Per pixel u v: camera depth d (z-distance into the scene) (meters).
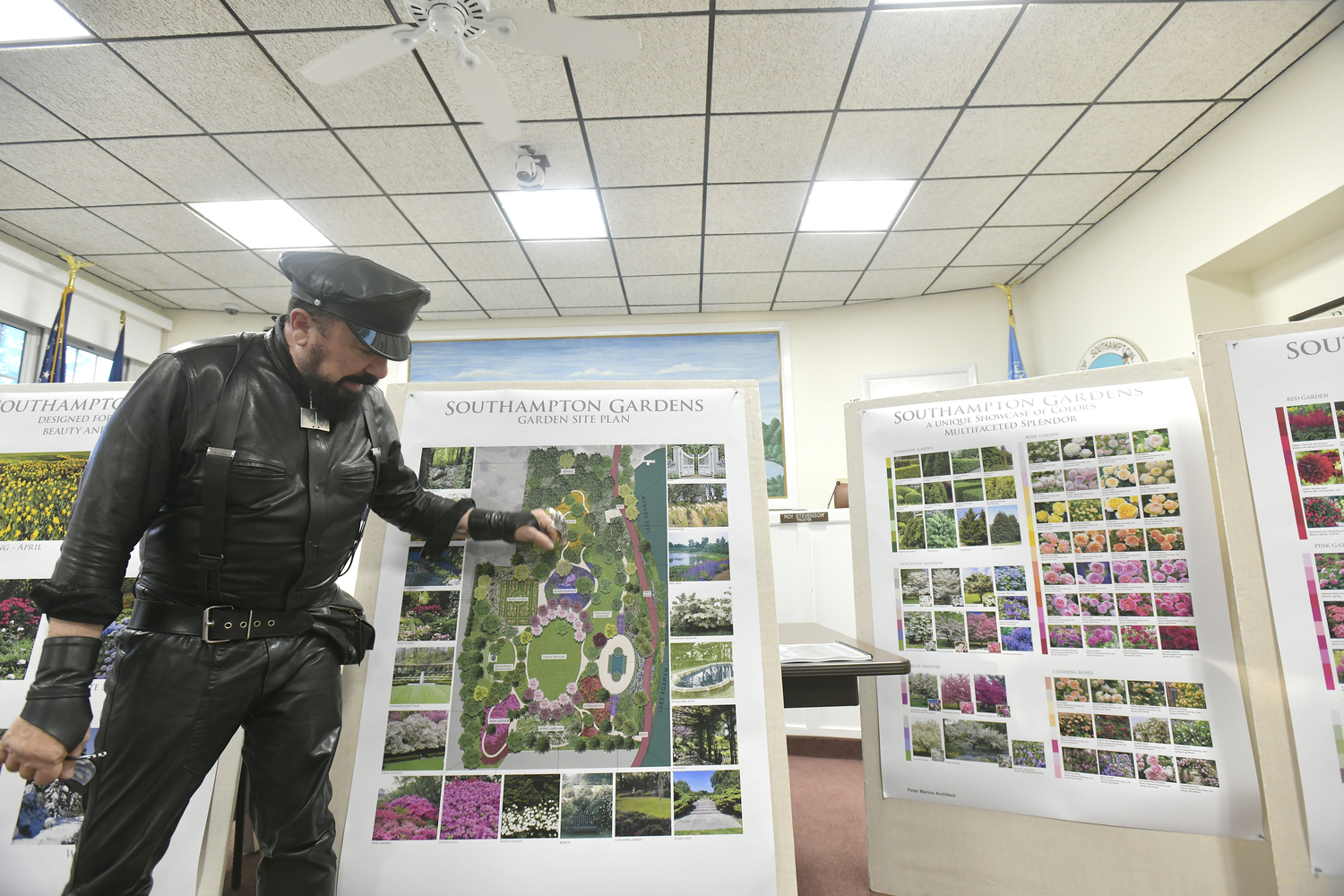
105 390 1.40
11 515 1.32
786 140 3.03
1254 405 1.21
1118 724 1.27
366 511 1.04
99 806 0.80
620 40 1.82
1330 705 1.09
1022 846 1.30
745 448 1.29
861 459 1.60
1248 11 2.30
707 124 2.90
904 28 2.36
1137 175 3.38
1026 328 4.74
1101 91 2.72
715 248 4.15
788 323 5.23
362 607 1.15
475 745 1.11
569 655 1.16
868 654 1.28
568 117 2.84
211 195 3.44
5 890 1.11
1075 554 1.36
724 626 1.18
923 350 4.97
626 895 1.03
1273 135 2.68
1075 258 4.13
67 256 4.11
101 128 2.86
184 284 4.60
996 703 1.37
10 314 3.96
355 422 1.03
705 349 5.23
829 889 1.63
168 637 0.85
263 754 0.92
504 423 1.30
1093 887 1.23
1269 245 2.89
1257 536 1.17
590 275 4.52
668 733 1.12
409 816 1.07
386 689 1.14
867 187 3.48
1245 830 1.16
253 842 1.86
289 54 2.42
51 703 0.73
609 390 1.33
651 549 1.22
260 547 0.88
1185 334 3.24
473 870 1.04
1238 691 1.20
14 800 1.15
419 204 3.57
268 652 0.90
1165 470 1.32
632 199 3.54
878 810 1.44
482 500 1.24
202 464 0.85
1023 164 3.26
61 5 2.18
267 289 4.69
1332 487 1.14
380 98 2.69
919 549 1.50
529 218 3.74
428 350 5.29
